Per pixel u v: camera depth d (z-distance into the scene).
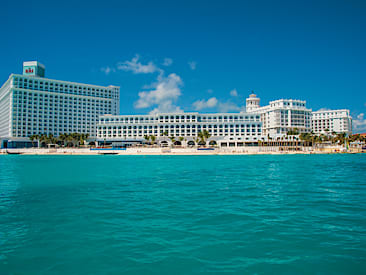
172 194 28.23
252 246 13.53
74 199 25.77
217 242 14.07
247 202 23.80
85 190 31.41
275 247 13.41
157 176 46.41
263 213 19.81
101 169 61.53
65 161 97.06
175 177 44.69
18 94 184.25
